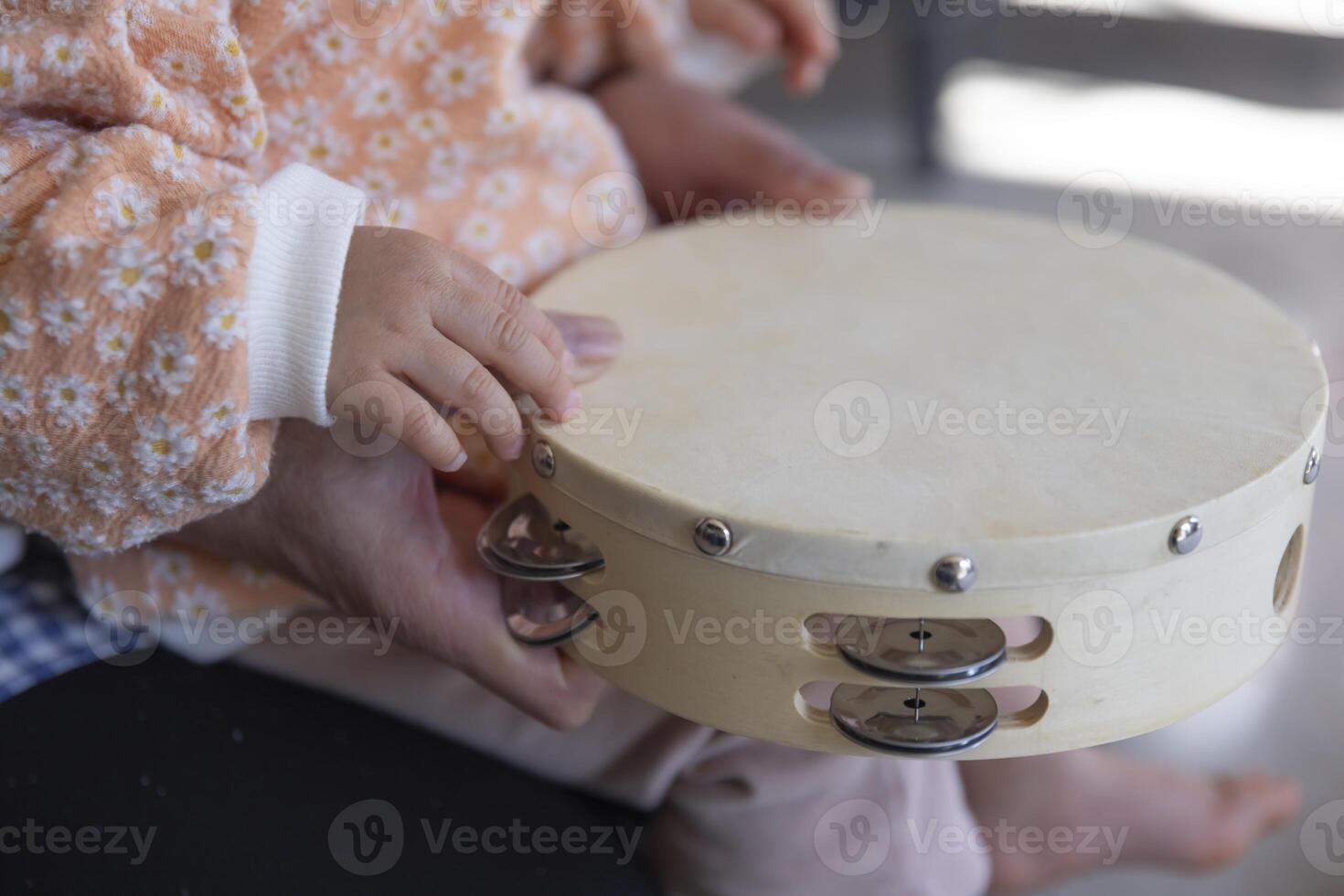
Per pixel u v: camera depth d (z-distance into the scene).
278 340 0.57
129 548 0.66
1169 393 0.60
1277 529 0.56
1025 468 0.55
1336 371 1.42
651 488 0.54
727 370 0.64
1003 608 0.51
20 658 0.77
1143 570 0.52
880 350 0.65
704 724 0.58
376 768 0.69
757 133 0.94
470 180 0.79
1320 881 1.00
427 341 0.58
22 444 0.57
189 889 0.61
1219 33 2.42
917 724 0.55
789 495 0.53
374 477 0.65
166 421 0.56
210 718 0.71
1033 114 2.19
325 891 0.61
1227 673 0.57
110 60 0.58
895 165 2.09
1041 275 0.74
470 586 0.67
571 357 0.62
